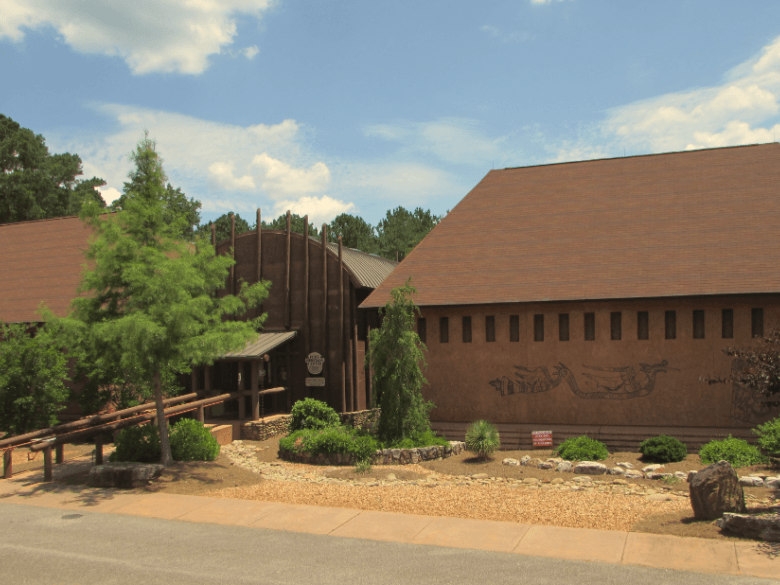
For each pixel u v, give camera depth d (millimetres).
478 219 29625
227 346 17469
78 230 34906
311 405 25531
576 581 8922
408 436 21188
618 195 28141
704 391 23016
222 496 14828
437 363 26438
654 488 15477
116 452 18734
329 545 10859
